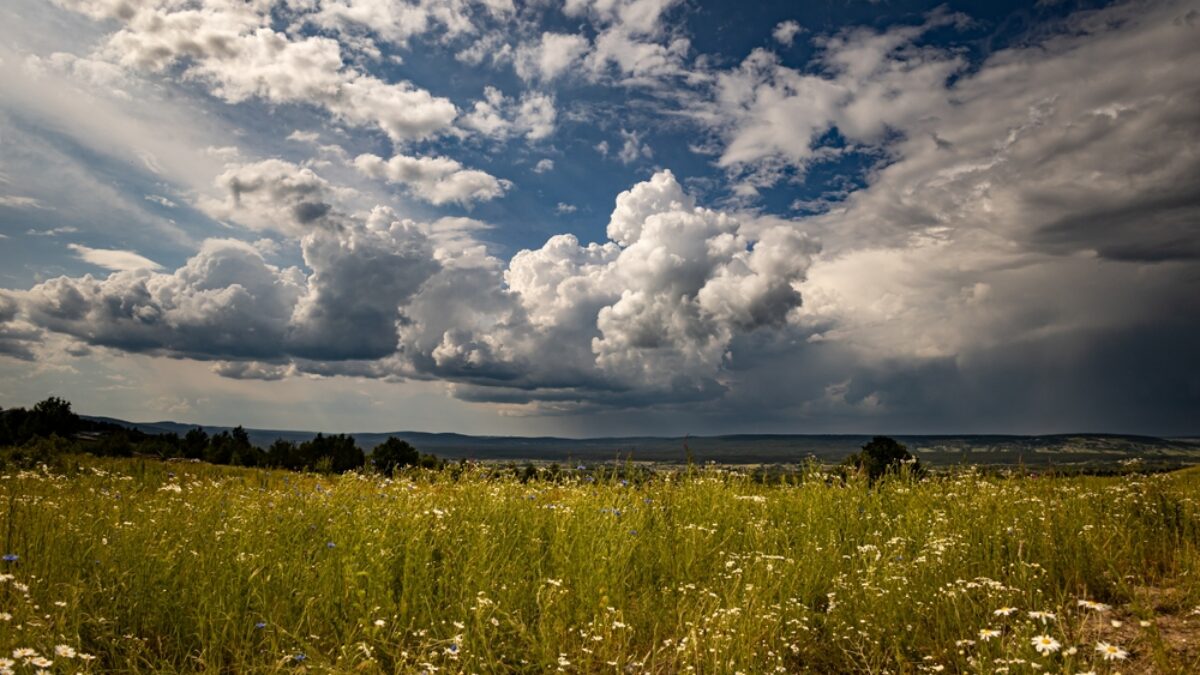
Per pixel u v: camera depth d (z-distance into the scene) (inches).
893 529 307.1
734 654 169.6
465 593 213.6
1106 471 372.5
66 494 316.5
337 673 162.9
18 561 205.5
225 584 208.8
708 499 348.8
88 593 194.1
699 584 241.8
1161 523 288.2
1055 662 151.4
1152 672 160.1
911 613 206.5
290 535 264.1
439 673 168.7
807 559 253.0
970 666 167.2
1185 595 210.8
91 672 154.5
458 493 335.9
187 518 276.7
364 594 205.9
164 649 184.1
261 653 178.4
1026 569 222.5
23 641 156.8
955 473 375.9
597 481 377.7
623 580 239.0
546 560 259.3
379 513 284.4
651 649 190.9
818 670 187.5
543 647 181.6
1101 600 219.0
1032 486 343.0
